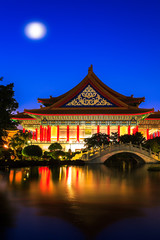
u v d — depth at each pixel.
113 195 20.47
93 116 89.69
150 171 45.47
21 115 98.00
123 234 11.68
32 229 12.20
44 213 14.76
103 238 11.23
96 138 71.25
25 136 66.00
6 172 38.22
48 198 18.88
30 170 43.06
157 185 26.52
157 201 18.25
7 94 39.78
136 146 66.44
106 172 42.56
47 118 91.44
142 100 101.06
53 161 57.62
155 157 66.19
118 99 91.50
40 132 91.12
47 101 101.56
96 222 13.23
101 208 16.03
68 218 13.88
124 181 30.03
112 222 13.27
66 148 87.38
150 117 96.50
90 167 54.12
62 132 93.56
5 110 40.19
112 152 63.34
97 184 27.03
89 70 95.25
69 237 11.32
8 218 13.80
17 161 50.97
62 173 39.25
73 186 25.17
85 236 11.42
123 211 15.37
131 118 89.75
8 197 19.11
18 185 25.05
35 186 24.56
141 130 101.69
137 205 16.97
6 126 41.38
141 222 13.28
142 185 26.44
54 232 11.84
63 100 92.25
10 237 11.28
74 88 92.06
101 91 91.69
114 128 92.38
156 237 11.37
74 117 90.31
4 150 54.56
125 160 80.00
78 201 17.98
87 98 92.06
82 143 87.06
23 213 14.71
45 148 87.25
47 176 34.09
